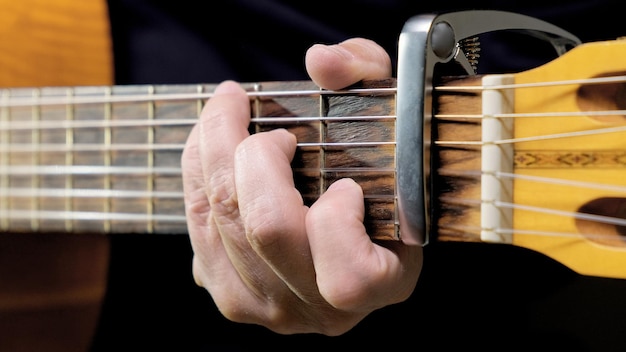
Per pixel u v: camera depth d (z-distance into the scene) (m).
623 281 0.64
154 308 0.73
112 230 0.64
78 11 0.71
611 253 0.51
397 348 0.69
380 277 0.53
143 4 0.72
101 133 0.63
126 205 0.63
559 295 0.66
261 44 0.71
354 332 0.69
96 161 0.64
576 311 0.65
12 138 0.67
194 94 0.60
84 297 0.72
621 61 0.50
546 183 0.52
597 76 0.51
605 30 0.67
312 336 0.70
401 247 0.54
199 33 0.72
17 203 0.67
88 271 0.72
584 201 0.51
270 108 0.56
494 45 0.68
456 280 0.67
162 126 0.61
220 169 0.55
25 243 0.72
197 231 0.58
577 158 0.51
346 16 0.70
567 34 0.59
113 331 0.73
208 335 0.72
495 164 0.52
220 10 0.71
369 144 0.54
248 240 0.54
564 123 0.51
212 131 0.56
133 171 0.62
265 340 0.71
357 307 0.53
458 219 0.53
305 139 0.55
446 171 0.53
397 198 0.52
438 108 0.53
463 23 0.53
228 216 0.55
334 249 0.53
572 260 0.52
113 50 0.72
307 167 0.55
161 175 0.61
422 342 0.68
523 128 0.52
